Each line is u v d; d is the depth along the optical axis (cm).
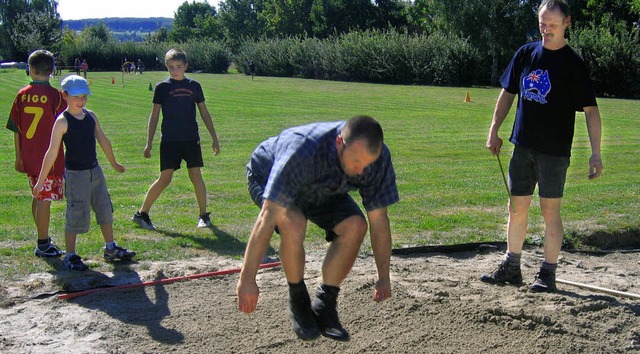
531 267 618
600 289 544
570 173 1119
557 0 502
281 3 8200
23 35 7919
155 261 611
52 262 594
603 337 445
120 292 529
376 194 367
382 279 375
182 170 1131
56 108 610
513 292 536
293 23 8156
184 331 457
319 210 389
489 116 2225
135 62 7256
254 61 6006
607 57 3659
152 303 508
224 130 1777
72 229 571
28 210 806
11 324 463
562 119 513
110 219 596
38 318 475
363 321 472
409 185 991
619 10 4597
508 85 539
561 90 508
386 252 378
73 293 518
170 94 716
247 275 342
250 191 396
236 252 645
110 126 1881
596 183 1014
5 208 816
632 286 566
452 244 674
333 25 7519
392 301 502
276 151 355
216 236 700
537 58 517
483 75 4691
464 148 1420
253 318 480
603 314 479
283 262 368
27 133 601
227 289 540
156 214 798
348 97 3197
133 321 473
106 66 7206
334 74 5178
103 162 1234
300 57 5506
